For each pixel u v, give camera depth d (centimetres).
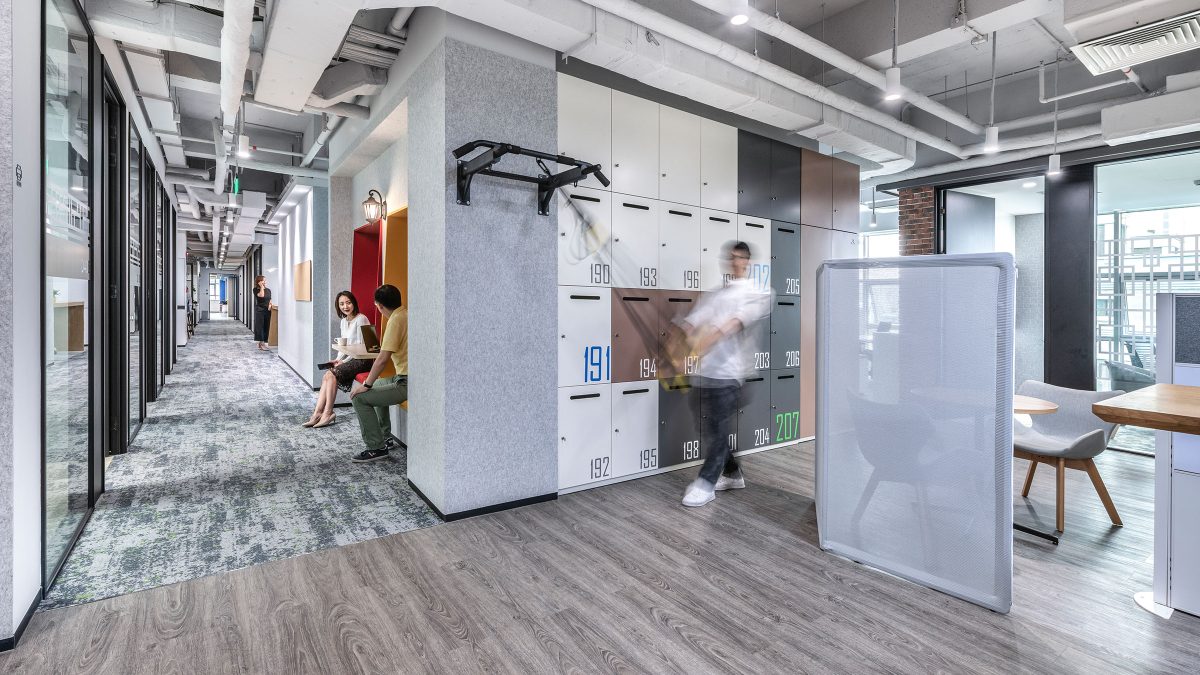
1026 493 344
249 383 751
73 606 210
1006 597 209
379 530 283
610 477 362
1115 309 496
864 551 251
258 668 176
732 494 346
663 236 385
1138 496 342
